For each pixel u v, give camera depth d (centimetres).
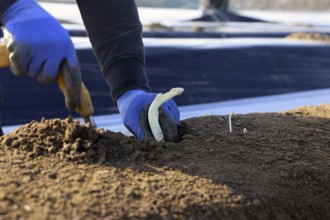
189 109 460
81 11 205
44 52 159
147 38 589
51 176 148
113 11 202
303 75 589
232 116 238
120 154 172
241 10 1313
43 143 169
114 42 202
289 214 161
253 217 151
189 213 141
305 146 203
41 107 398
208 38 652
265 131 217
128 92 202
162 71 490
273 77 562
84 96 176
